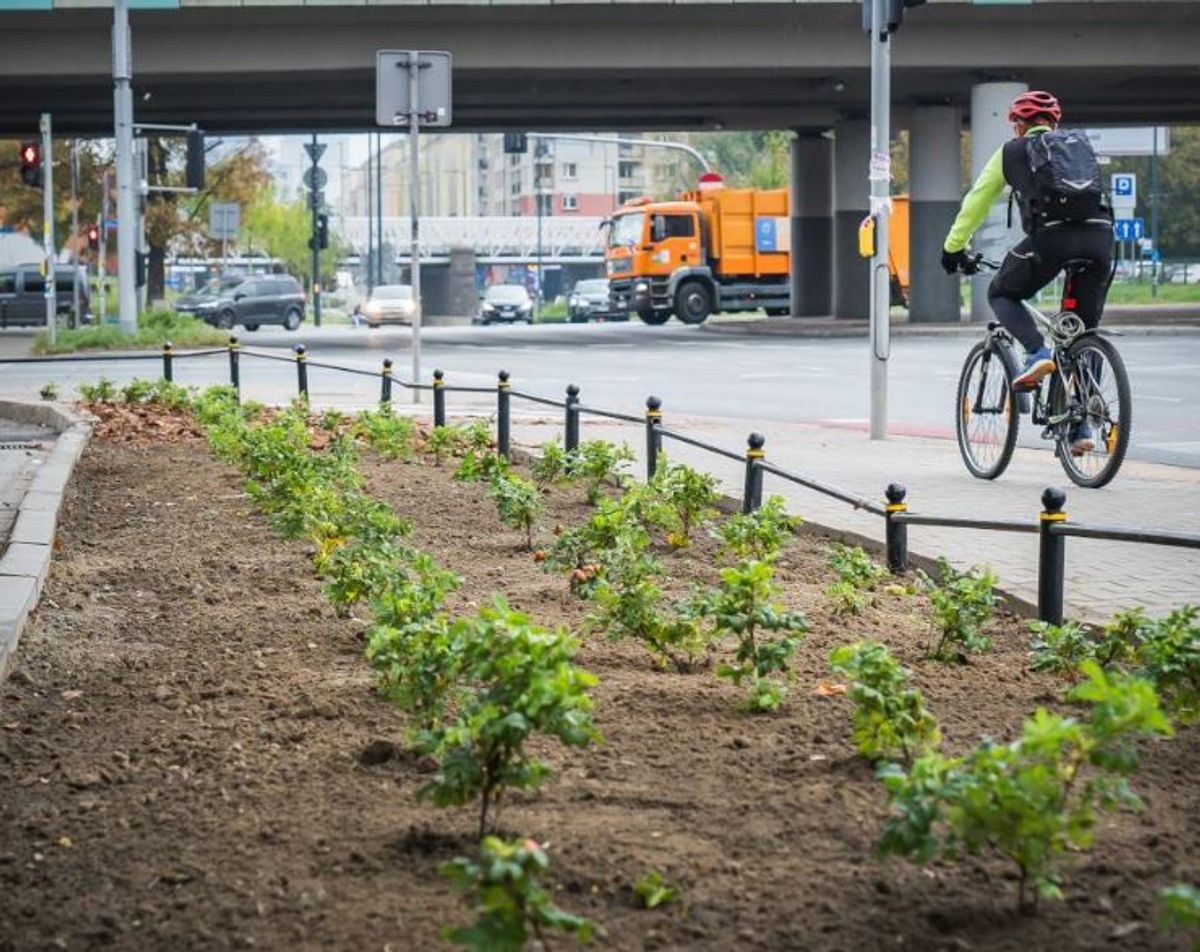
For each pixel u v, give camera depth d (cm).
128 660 705
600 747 553
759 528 884
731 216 5962
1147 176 10631
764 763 536
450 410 2186
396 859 449
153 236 7200
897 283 6025
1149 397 2317
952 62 4441
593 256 14862
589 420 2030
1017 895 420
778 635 737
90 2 4106
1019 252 1288
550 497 1249
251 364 3503
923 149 4959
